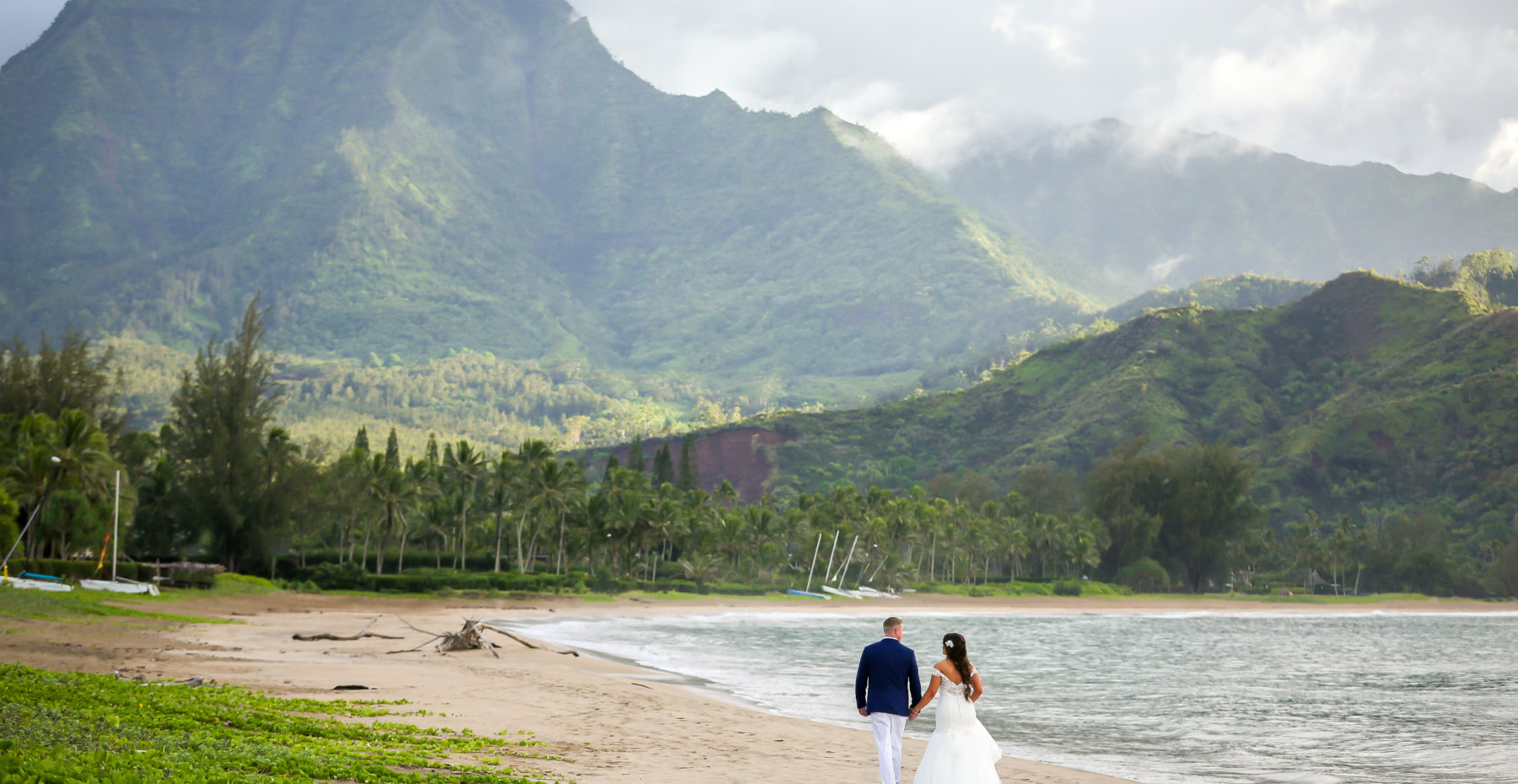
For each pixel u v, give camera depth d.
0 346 108.25
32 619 41.56
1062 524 195.88
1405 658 66.50
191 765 12.49
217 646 38.16
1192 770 22.28
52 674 20.52
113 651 31.48
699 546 151.25
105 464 81.94
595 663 42.19
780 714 28.05
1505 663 61.38
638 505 140.62
